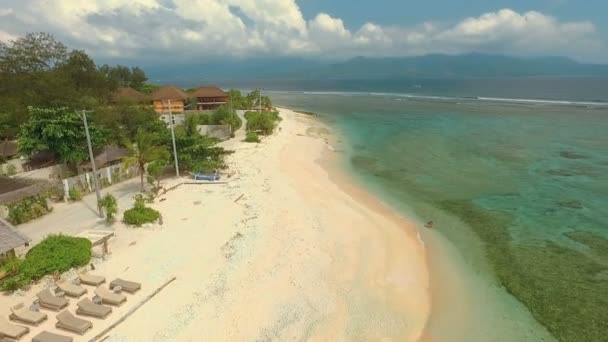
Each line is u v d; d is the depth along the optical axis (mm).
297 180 37812
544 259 23578
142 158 31312
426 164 45344
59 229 24859
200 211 28797
